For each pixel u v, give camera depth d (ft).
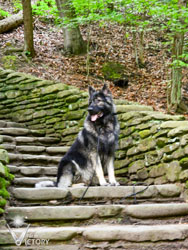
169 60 33.94
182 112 25.36
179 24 23.35
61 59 30.09
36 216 16.10
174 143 17.52
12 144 20.90
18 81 23.52
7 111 23.53
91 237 15.46
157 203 17.07
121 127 19.84
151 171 18.26
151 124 18.66
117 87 27.04
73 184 18.42
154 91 27.32
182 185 17.11
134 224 16.17
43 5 38.68
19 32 34.14
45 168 19.34
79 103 21.83
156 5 24.13
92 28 38.55
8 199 16.66
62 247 15.35
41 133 22.38
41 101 22.80
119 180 19.11
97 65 30.22
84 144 18.48
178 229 15.60
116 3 26.53
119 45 35.73
